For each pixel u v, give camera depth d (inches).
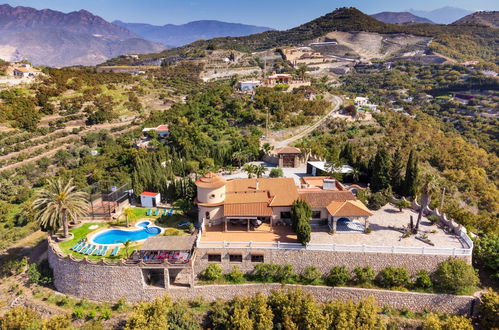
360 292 1844.2
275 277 1940.2
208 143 4362.7
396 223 2290.8
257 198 2292.1
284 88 6446.9
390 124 5531.5
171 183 2822.3
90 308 1918.1
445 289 1839.3
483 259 1972.2
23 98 5556.1
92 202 2714.1
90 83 6904.5
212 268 1939.0
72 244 2212.1
